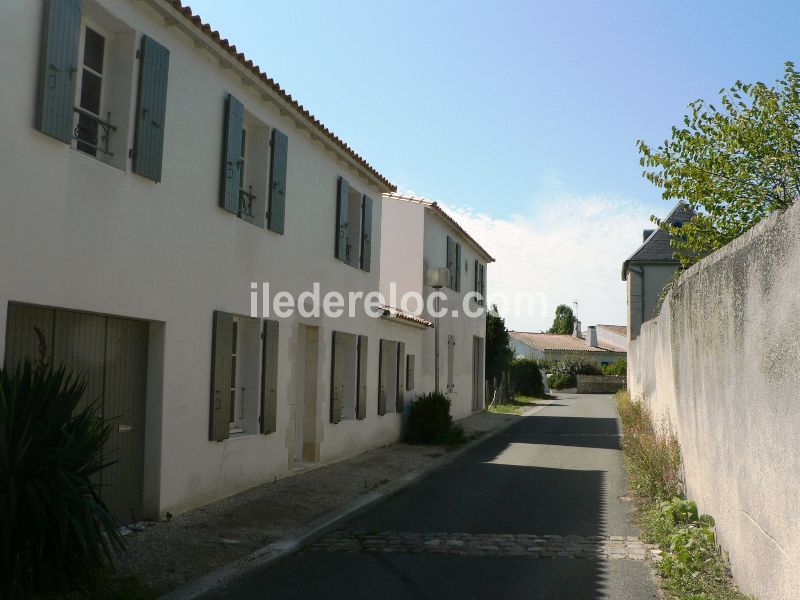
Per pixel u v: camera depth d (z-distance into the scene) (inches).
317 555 276.5
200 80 337.7
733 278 225.3
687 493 330.3
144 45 291.1
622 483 446.9
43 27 237.0
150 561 248.2
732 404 227.3
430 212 784.3
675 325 372.8
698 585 222.1
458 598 224.5
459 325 920.9
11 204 225.6
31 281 233.8
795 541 161.9
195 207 333.1
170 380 312.8
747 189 405.1
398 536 307.6
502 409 1144.8
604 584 237.8
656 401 522.3
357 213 560.1
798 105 391.2
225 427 355.3
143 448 306.3
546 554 277.4
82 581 209.5
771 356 181.8
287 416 432.5
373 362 593.9
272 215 404.8
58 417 203.0
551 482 451.5
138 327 302.8
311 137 462.9
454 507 370.9
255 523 313.3
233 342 385.4
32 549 193.9
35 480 192.9
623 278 1250.0
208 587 225.5
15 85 227.0
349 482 429.1
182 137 322.7
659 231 1159.0
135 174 287.9
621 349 2637.8
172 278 314.2
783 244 173.3
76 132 270.5
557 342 2709.2
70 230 251.8
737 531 221.1
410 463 521.7
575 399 1605.6
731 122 408.5
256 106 392.8
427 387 767.7
